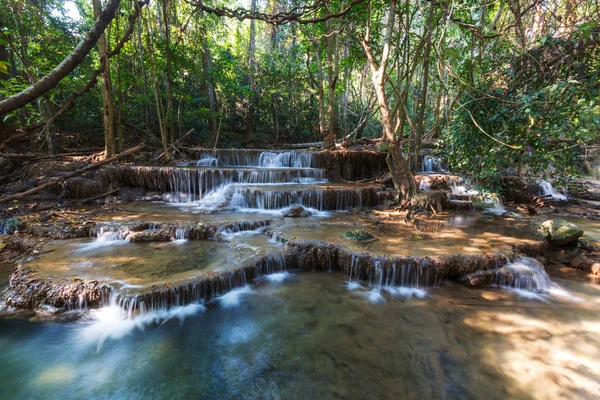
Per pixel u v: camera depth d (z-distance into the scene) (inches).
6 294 172.7
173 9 539.8
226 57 622.8
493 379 128.6
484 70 272.7
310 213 340.5
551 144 209.3
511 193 448.8
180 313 172.4
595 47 193.5
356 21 473.1
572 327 164.6
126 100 564.1
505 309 181.5
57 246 240.2
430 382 127.1
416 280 206.7
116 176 402.9
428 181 440.5
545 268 235.5
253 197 357.7
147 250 236.1
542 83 208.7
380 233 270.8
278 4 674.2
